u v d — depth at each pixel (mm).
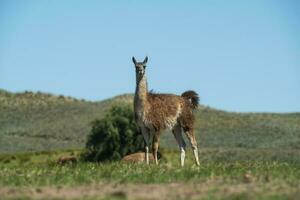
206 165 71875
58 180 58406
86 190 52438
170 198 46844
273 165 71938
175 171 62562
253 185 53188
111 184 55938
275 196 46312
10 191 52156
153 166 69750
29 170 69250
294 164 75688
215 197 46438
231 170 64250
